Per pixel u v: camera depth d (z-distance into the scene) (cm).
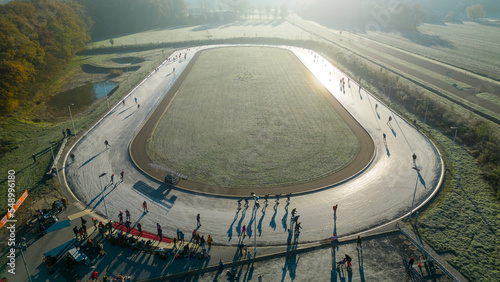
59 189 5641
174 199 5397
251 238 4566
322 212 5062
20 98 9250
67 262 4034
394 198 5316
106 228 4638
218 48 17500
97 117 8638
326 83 11188
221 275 3969
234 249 4378
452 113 7931
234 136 7456
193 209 5166
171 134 7600
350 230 4669
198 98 9919
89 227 4744
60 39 13425
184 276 3956
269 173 6053
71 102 10600
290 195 5462
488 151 6275
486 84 10594
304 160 6456
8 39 9512
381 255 4203
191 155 6688
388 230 4638
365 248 4328
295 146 6988
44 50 11538
